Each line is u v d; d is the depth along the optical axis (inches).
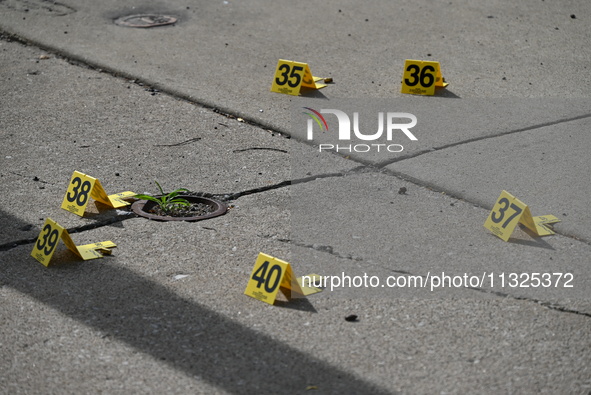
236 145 443.8
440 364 253.6
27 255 324.8
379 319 279.9
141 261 321.4
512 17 689.6
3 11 671.8
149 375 248.4
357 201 377.1
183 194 383.6
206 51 599.8
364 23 672.4
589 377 246.1
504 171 409.7
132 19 672.4
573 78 553.3
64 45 601.0
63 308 286.5
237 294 297.1
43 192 383.6
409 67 523.2
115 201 373.7
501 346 262.8
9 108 489.1
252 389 241.9
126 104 500.7
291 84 519.5
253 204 373.7
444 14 698.2
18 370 251.0
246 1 726.5
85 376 248.1
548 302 290.5
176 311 285.1
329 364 254.4
